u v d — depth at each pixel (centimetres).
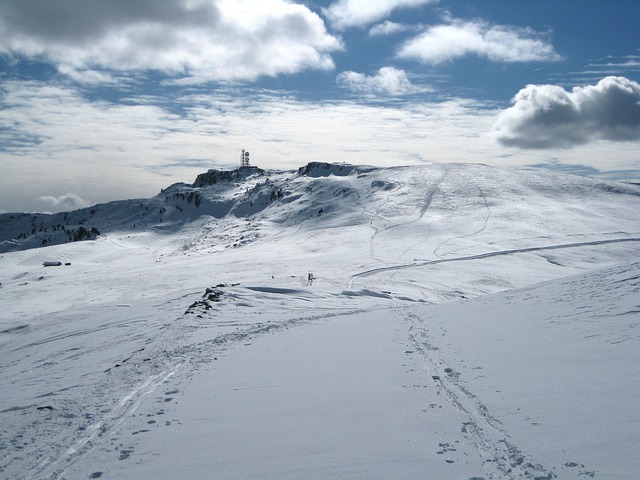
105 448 802
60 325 2688
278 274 5512
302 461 695
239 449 756
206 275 6131
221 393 1056
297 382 1103
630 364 974
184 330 1872
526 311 1714
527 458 643
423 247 7675
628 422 702
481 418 800
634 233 8550
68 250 17562
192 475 682
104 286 6125
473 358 1188
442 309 2109
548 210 10838
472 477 613
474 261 6397
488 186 13600
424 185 14900
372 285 4584
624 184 13462
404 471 641
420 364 1177
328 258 6888
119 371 1312
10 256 17075
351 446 732
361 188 17000
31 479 707
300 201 18400
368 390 998
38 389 1266
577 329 1332
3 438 862
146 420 920
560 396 847
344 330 1762
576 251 7169
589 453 630
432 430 769
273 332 1816
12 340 2512
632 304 1481
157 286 5659
